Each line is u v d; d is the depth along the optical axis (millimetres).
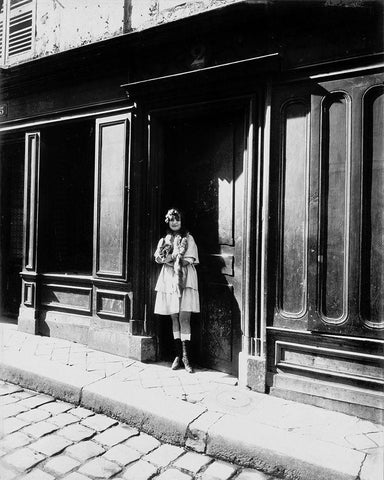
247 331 3471
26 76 4883
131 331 4148
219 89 3623
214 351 3973
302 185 3240
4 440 2680
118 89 4316
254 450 2463
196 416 2791
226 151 3889
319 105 3127
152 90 3955
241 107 3635
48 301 5039
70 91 4715
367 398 2912
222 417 2791
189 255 3775
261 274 3410
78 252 5301
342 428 2740
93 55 4289
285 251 3303
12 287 5918
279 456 2389
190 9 3941
